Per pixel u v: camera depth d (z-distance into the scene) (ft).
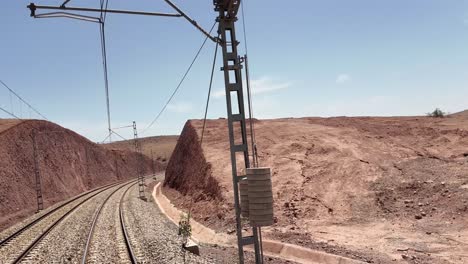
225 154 118.83
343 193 82.23
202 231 83.56
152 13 30.63
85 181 255.91
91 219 104.58
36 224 103.55
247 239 32.65
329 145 104.32
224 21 31.37
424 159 88.53
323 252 54.60
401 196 76.28
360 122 132.05
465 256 49.19
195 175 124.98
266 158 105.60
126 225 91.56
